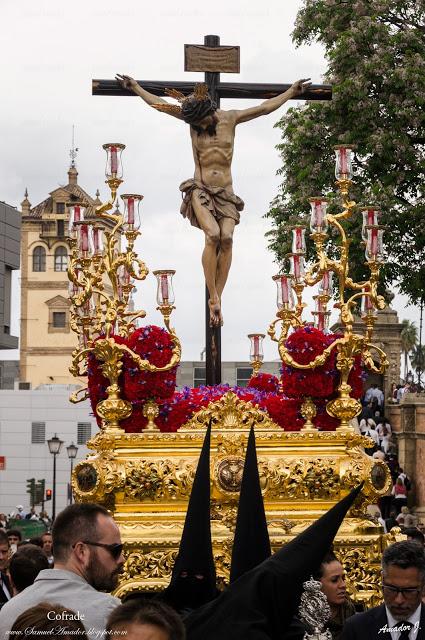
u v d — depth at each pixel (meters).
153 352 14.36
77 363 15.36
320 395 14.57
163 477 13.88
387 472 14.23
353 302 15.16
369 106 32.50
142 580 13.55
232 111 16.20
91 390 15.20
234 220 15.98
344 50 33.03
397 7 34.28
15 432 77.75
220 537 13.52
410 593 9.34
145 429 14.45
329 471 14.02
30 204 132.75
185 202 16.09
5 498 77.81
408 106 32.47
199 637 7.16
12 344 92.31
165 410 14.51
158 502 13.98
